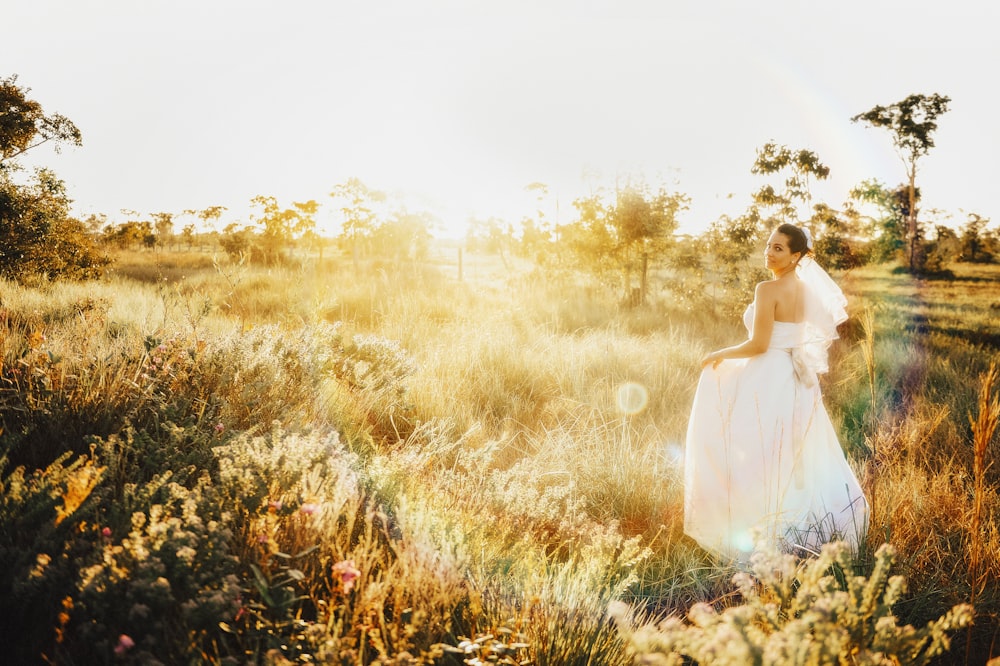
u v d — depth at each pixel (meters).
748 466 3.38
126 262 23.19
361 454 3.96
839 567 2.80
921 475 3.97
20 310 6.49
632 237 13.23
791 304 3.46
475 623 2.19
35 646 1.75
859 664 1.50
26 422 3.08
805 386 3.45
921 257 21.41
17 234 10.94
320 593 2.15
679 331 9.30
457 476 3.59
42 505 2.08
